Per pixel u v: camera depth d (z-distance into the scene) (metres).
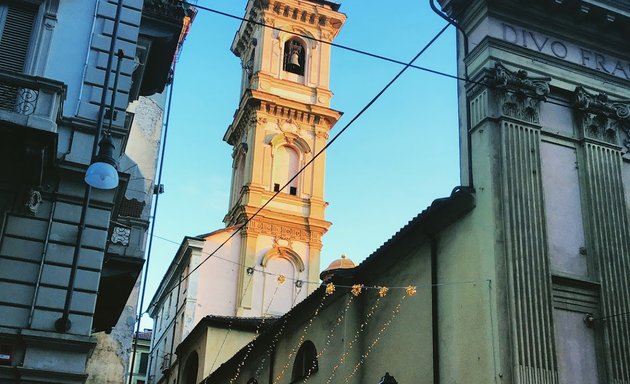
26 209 13.27
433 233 16.69
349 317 19.20
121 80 14.94
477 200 15.45
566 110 16.98
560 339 14.45
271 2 44.03
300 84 43.31
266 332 24.09
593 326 14.88
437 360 15.58
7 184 13.20
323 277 25.14
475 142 16.08
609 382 14.42
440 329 15.76
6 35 14.32
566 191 16.11
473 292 14.82
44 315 12.88
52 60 14.51
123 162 19.42
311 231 39.91
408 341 16.95
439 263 16.34
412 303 17.11
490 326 14.05
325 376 19.62
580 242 15.72
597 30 17.83
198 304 35.78
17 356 12.47
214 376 28.09
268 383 23.78
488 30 16.80
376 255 18.41
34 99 13.10
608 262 15.55
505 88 16.08
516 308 14.11
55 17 14.74
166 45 16.92
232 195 43.69
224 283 37.06
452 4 18.02
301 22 44.91
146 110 24.47
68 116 14.23
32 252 13.16
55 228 13.47
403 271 17.88
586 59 17.64
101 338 21.08
